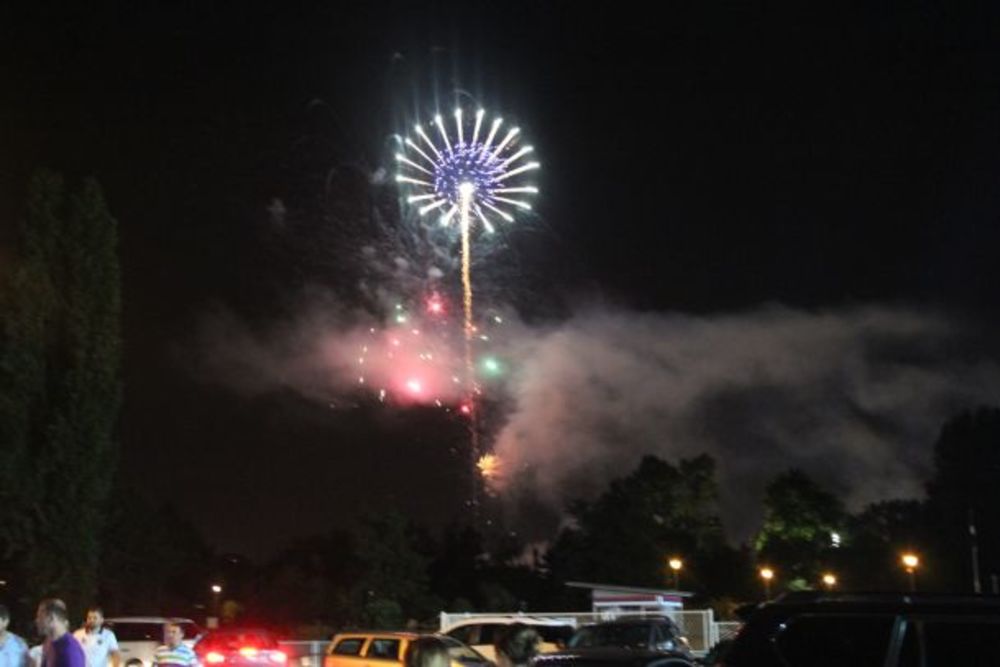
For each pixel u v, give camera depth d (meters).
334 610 52.44
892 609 8.09
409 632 24.95
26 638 24.59
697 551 71.19
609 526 65.19
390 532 47.91
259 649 29.45
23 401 25.98
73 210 27.17
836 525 76.00
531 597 60.94
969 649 7.78
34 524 25.66
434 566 61.62
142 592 62.00
